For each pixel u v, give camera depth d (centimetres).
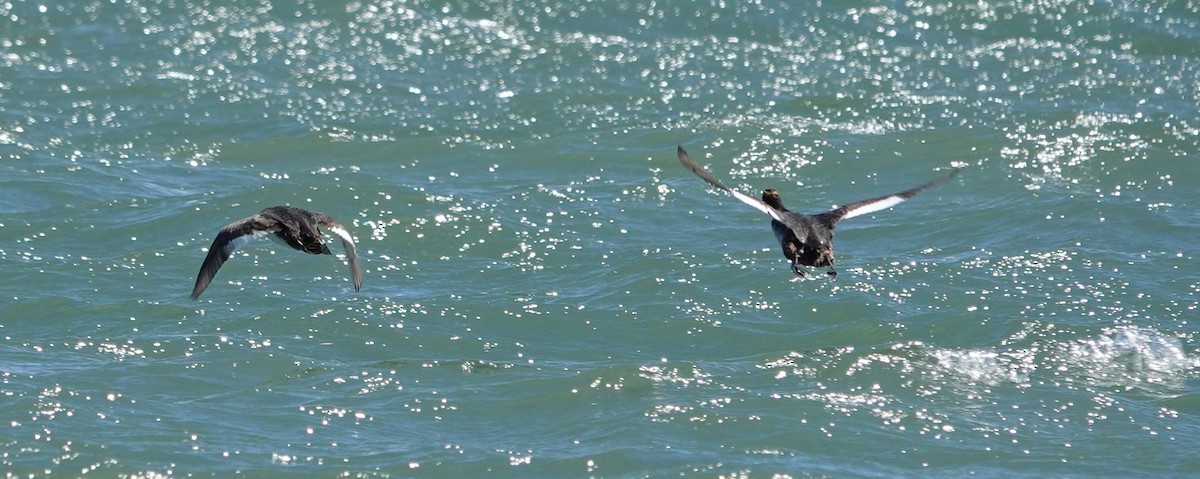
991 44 3544
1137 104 3067
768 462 1482
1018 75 3309
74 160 2567
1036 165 2641
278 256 2125
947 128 2853
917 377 1720
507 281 2078
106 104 2908
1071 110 3005
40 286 1988
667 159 2692
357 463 1473
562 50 3394
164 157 2645
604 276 2092
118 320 1880
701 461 1481
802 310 1955
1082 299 1984
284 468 1457
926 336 1858
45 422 1536
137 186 2456
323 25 3469
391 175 2581
